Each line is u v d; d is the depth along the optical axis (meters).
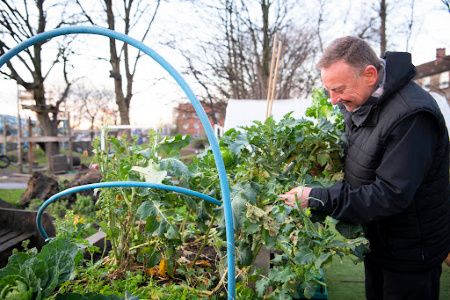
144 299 1.26
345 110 1.67
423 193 1.45
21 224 3.12
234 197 1.28
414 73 1.41
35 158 17.48
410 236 1.49
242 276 1.44
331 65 1.41
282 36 14.83
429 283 1.55
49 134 13.48
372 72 1.37
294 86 16.23
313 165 1.91
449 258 2.91
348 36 1.44
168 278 1.61
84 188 1.18
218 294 1.43
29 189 5.37
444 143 1.43
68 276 0.94
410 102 1.34
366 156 1.46
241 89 15.45
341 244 1.15
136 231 1.70
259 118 7.85
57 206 4.46
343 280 2.93
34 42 1.01
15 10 12.03
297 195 1.32
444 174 1.47
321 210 1.38
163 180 1.39
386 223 1.54
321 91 2.27
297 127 1.71
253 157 1.62
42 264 0.92
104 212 1.71
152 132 1.68
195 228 1.77
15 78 12.49
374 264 1.73
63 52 13.02
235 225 1.23
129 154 1.71
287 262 1.25
